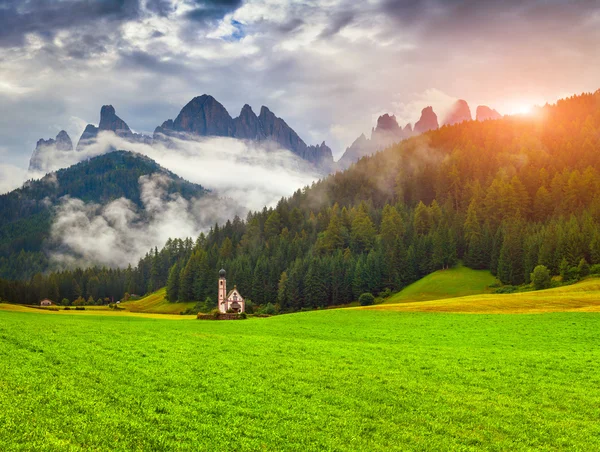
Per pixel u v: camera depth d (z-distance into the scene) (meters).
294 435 21.09
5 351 32.53
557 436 22.69
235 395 26.12
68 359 31.48
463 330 60.16
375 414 24.47
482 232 182.88
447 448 20.77
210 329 62.81
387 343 50.88
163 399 24.50
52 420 19.95
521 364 37.91
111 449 18.09
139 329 53.25
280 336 56.19
